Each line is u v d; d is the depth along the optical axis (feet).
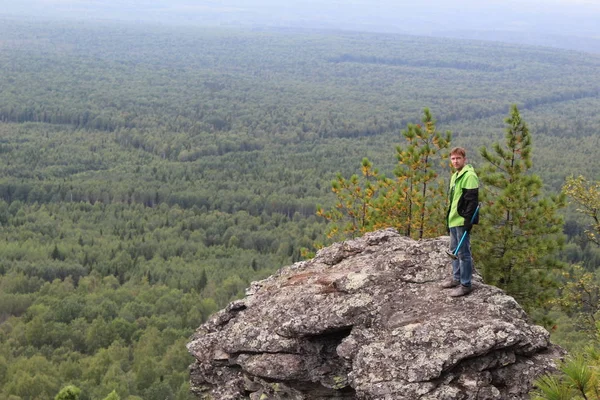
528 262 61.98
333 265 45.57
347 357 36.24
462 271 38.34
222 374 41.22
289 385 38.55
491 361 34.35
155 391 214.69
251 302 43.39
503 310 37.04
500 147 63.82
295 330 38.63
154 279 354.95
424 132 72.28
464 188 38.11
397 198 72.28
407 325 36.40
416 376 33.53
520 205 61.11
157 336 265.13
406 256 43.24
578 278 74.79
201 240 427.74
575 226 272.10
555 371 34.37
